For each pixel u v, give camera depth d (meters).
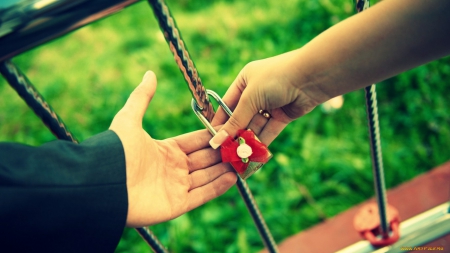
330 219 0.96
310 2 1.52
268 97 0.55
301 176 1.07
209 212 1.05
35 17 0.40
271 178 1.09
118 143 0.50
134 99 0.54
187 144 0.60
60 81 1.61
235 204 1.07
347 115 1.18
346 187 1.03
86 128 1.37
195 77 0.51
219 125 0.60
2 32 0.40
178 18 1.74
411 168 1.03
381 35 0.50
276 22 1.52
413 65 0.52
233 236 1.01
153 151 0.56
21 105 1.58
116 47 1.70
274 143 1.14
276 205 1.03
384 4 0.50
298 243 0.93
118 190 0.48
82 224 0.47
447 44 0.49
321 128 1.17
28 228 0.45
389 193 0.98
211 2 1.79
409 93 1.18
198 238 1.01
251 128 0.61
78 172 0.47
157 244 0.61
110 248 0.49
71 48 1.79
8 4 0.40
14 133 1.46
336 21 1.43
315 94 0.55
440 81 1.19
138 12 1.85
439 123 1.11
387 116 1.16
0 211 0.44
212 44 1.54
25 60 1.81
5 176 0.44
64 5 0.40
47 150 0.46
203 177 0.60
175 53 0.48
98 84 1.55
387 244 0.75
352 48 0.51
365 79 0.53
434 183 0.96
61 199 0.46
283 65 0.54
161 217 0.55
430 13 0.48
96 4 0.41
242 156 0.57
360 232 0.78
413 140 1.09
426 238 0.74
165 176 0.58
